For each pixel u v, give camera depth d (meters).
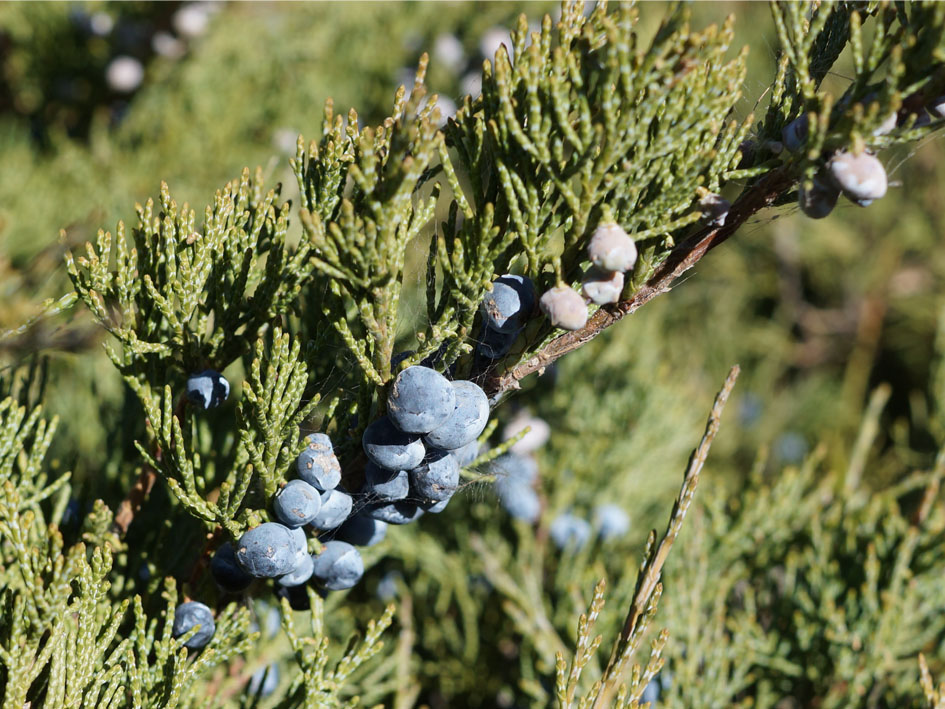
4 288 0.34
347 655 0.28
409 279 0.30
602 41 0.26
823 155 0.26
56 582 0.26
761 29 0.78
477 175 0.26
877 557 0.35
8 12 0.61
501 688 0.37
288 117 0.60
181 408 0.28
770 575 0.37
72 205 0.50
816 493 0.38
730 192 0.36
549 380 0.43
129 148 0.57
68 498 0.30
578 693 0.33
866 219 0.81
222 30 0.63
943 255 0.80
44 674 0.27
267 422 0.26
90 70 0.65
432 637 0.38
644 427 0.43
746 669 0.33
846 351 0.84
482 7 0.64
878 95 0.25
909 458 0.50
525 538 0.39
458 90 0.63
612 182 0.25
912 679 0.34
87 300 0.27
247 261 0.28
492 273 0.26
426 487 0.26
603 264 0.25
